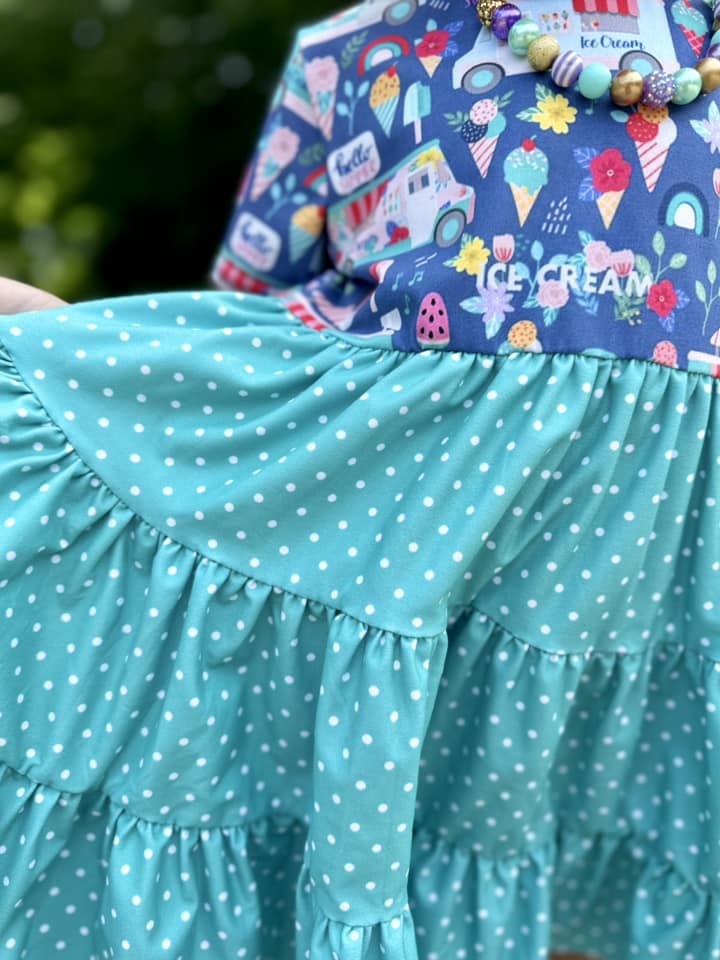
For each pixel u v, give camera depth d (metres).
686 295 0.97
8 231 3.38
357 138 1.11
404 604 0.97
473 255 0.97
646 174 0.97
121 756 1.07
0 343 1.01
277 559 1.03
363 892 1.00
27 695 1.05
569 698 1.05
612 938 1.33
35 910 1.11
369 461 1.00
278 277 1.34
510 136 0.96
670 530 1.03
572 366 0.95
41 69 3.73
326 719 1.00
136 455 1.03
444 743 1.15
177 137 3.71
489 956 1.15
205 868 1.09
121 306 1.05
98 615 1.04
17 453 1.01
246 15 3.56
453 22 1.03
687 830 1.15
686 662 1.11
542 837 1.18
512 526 0.99
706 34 1.02
